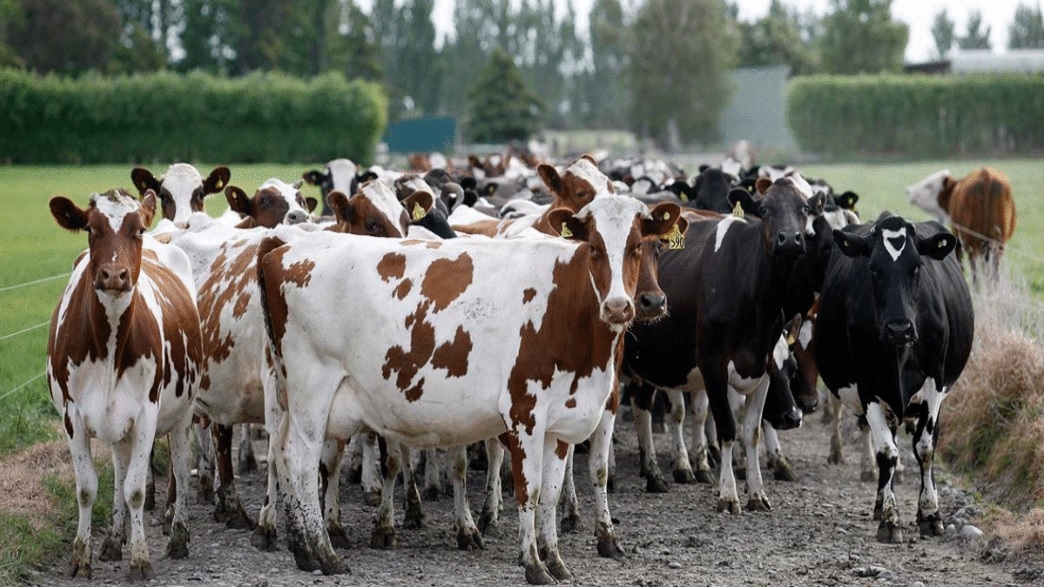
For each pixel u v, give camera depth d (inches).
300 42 5497.1
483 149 4653.1
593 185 600.1
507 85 5241.1
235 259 519.5
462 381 414.9
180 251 483.8
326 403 430.6
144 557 407.2
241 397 490.0
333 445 459.5
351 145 3294.8
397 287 424.2
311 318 429.4
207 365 495.2
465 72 7800.2
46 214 1626.5
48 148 3169.3
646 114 5078.7
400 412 422.9
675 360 568.1
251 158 3267.7
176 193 695.1
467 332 414.6
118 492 429.7
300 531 426.3
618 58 7583.7
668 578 425.4
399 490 571.8
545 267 413.7
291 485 432.5
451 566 433.4
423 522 495.8
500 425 422.9
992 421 588.4
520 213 698.2
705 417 610.2
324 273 430.0
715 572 435.5
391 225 536.4
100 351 398.9
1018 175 2581.2
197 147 3240.7
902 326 466.9
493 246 426.3
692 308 559.2
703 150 4948.3
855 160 3617.1
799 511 539.8
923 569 444.5
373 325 422.0
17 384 666.2
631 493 576.1
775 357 575.8
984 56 4478.3
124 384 405.4
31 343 764.6
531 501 410.9
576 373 412.5
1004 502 535.2
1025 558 448.5
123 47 4896.7
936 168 2974.9
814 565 447.8
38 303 892.0
